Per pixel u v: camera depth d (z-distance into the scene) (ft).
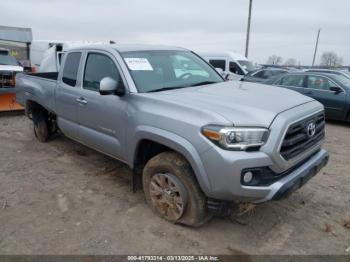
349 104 28.14
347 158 18.90
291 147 9.85
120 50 13.25
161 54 14.08
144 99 11.28
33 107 20.40
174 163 10.43
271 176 9.44
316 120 11.07
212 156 9.14
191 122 9.62
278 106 10.05
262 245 10.29
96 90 13.75
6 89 27.99
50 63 46.70
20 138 22.06
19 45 61.93
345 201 13.26
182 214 10.77
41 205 12.68
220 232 10.93
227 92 11.66
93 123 13.88
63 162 17.34
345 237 10.76
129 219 11.66
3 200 13.07
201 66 15.10
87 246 10.16
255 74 49.26
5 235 10.70
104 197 13.35
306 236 10.77
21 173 15.84
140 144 11.60
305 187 14.51
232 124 9.03
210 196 9.70
